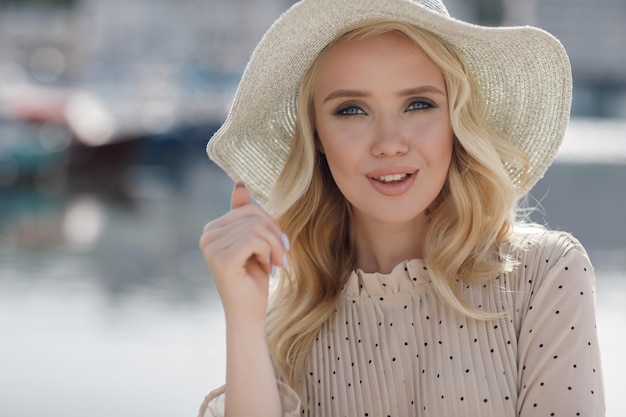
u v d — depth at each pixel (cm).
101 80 3688
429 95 224
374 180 224
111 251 1073
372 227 242
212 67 3625
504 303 224
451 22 214
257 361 215
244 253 210
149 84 2962
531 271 226
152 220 1327
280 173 260
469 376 221
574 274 221
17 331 692
